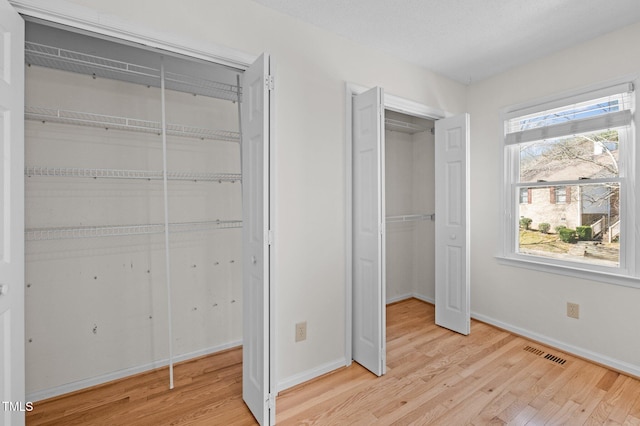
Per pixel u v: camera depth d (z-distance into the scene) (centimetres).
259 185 160
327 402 186
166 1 159
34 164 185
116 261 211
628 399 186
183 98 232
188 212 236
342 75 226
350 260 230
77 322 200
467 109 316
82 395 193
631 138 214
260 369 163
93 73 200
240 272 259
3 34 115
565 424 166
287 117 201
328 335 221
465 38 230
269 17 193
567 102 244
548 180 261
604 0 185
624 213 219
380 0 186
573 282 243
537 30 219
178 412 177
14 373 121
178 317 234
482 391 195
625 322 216
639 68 208
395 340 270
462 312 280
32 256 186
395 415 174
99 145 204
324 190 217
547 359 235
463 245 278
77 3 138
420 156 385
